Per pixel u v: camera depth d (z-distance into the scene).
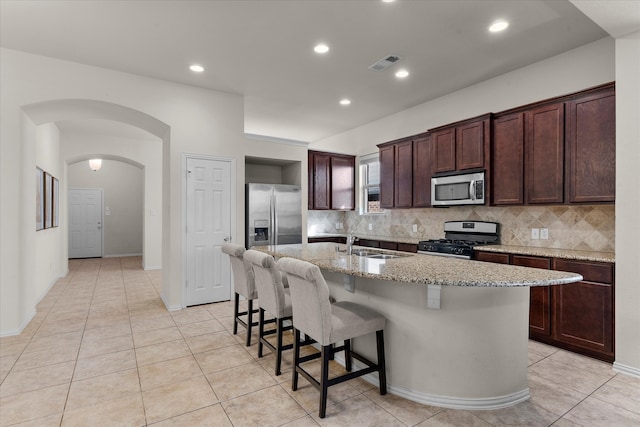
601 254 2.94
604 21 2.34
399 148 5.00
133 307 4.24
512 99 3.80
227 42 3.16
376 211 5.97
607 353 2.65
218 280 4.46
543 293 3.05
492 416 1.99
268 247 3.60
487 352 2.07
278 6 2.61
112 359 2.77
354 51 3.35
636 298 2.46
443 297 2.07
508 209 3.88
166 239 4.28
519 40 3.14
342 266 2.26
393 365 2.26
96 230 8.94
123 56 3.44
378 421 1.95
